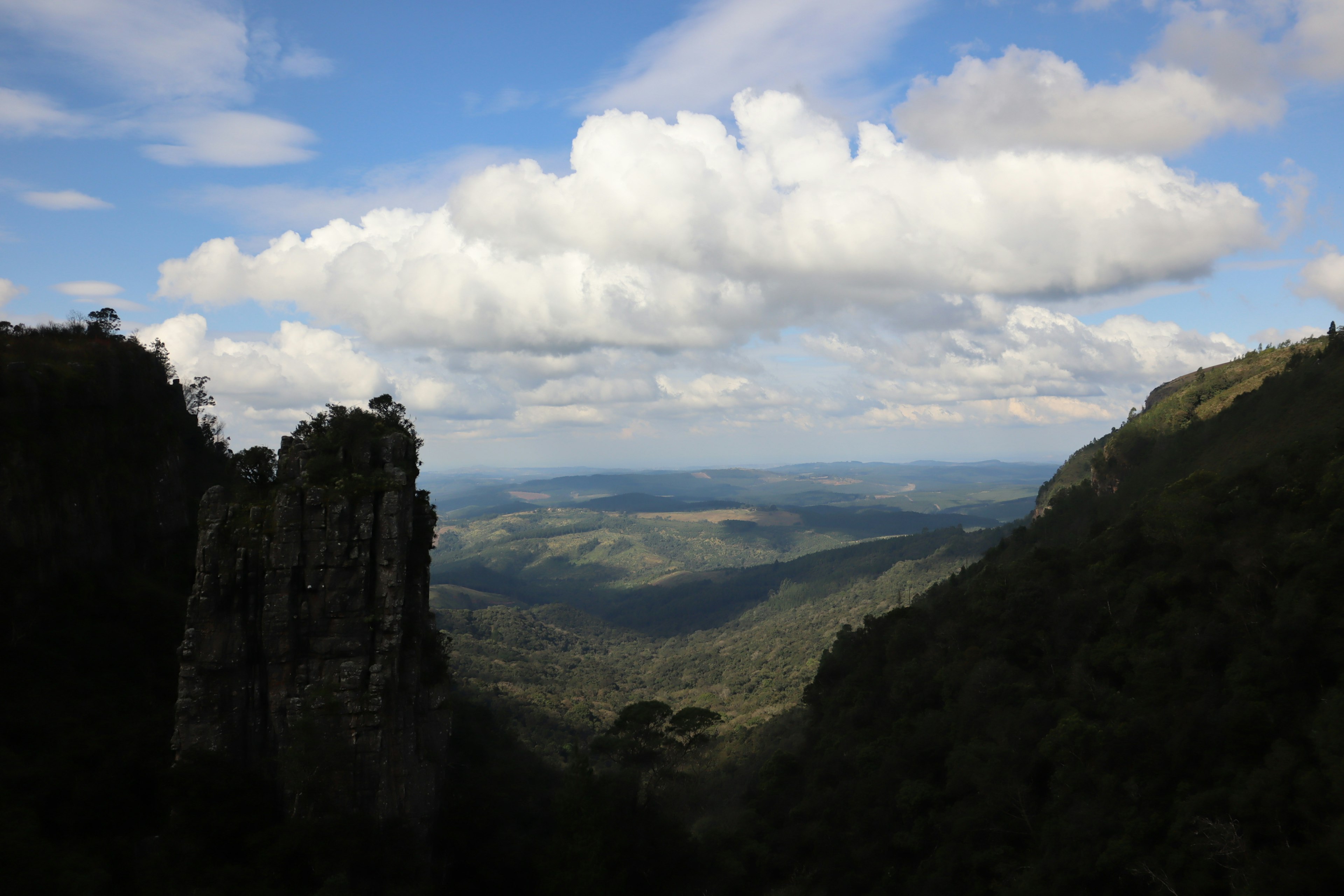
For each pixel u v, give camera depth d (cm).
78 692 7150
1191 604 7931
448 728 6231
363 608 5203
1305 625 6066
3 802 4959
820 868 8200
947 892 6750
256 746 5097
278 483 5547
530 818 7662
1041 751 7162
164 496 10944
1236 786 5491
